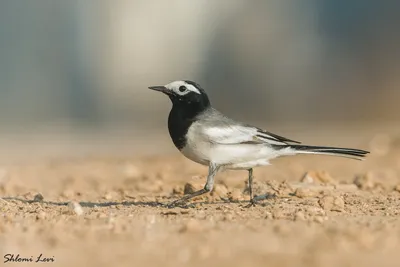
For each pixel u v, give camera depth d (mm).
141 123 36656
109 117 39688
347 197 11828
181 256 7332
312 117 36312
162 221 9484
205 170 16391
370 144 22609
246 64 39406
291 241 7965
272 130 29250
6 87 40844
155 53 40781
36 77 41094
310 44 39625
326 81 38844
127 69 40938
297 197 11852
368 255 7277
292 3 40000
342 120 35031
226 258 7215
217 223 9227
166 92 11000
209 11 40312
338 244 7723
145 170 17547
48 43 41375
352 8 39406
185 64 40281
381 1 39125
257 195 12055
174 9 40625
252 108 38906
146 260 7211
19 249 7801
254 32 39812
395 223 9289
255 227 8852
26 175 17422
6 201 11367
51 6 41406
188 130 10898
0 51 40938
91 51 41406
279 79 39250
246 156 10914
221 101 39156
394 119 34625
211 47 40062
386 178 15344
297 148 11125
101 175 17062
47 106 40719
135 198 12375
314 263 6965
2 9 41281
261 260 7113
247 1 40031
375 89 37719
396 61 38250
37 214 10125
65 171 18234
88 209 10891
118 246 7855
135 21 41094
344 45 39344
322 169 17297
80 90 41094
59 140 28438
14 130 32844
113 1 41125
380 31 39000
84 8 41500
